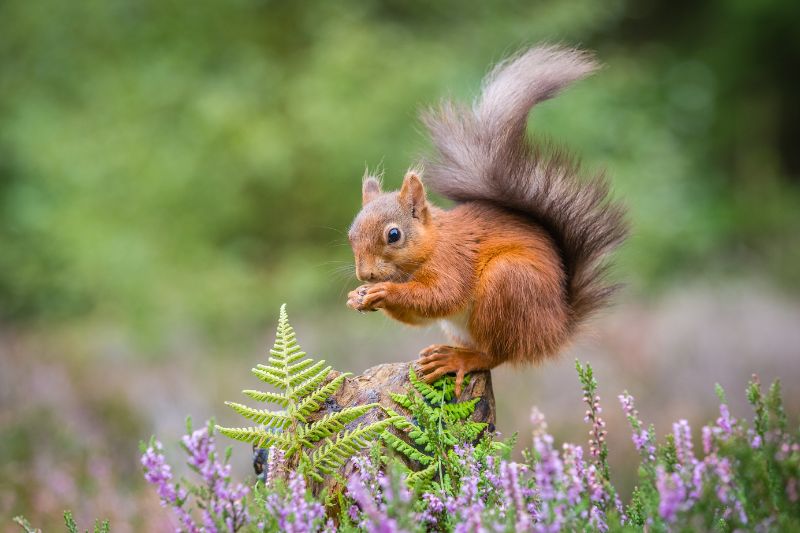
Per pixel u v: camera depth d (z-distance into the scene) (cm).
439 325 539
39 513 669
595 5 2012
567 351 518
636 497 358
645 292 1634
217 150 1845
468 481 357
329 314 1583
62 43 2041
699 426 995
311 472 372
